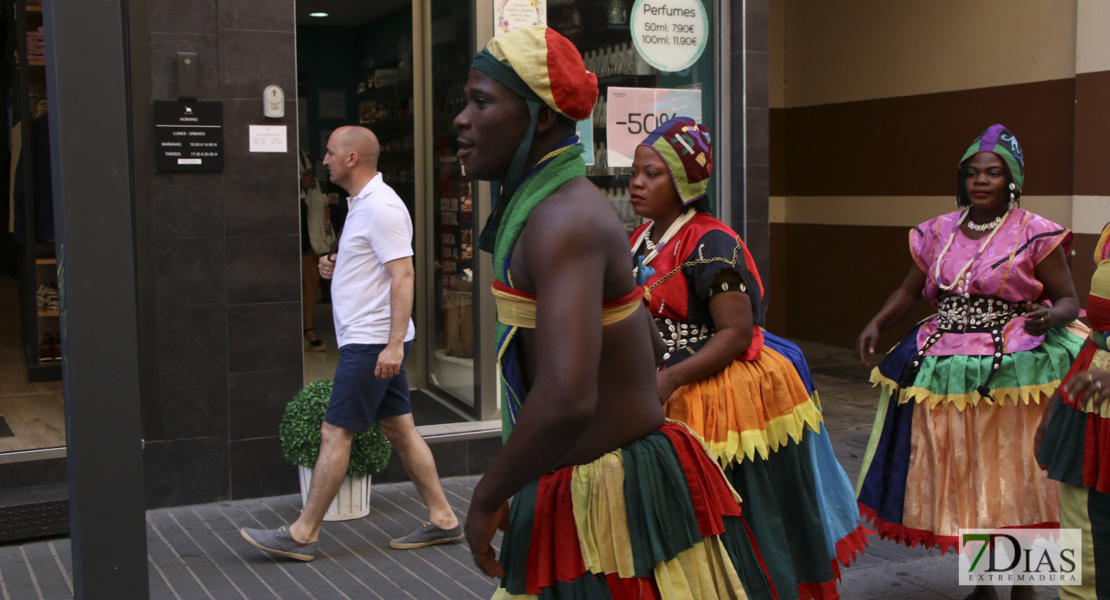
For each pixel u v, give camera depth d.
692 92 6.46
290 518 5.16
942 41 8.82
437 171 7.26
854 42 9.71
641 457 2.05
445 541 4.80
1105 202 7.43
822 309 10.32
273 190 5.33
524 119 1.93
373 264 4.50
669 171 3.19
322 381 5.21
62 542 4.88
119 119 2.51
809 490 3.13
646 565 2.03
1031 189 8.12
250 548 4.75
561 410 1.75
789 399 3.10
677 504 2.08
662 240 3.21
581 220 1.84
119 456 2.57
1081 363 3.30
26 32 7.53
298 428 4.97
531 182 1.95
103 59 2.49
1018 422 3.75
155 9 5.05
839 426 7.18
